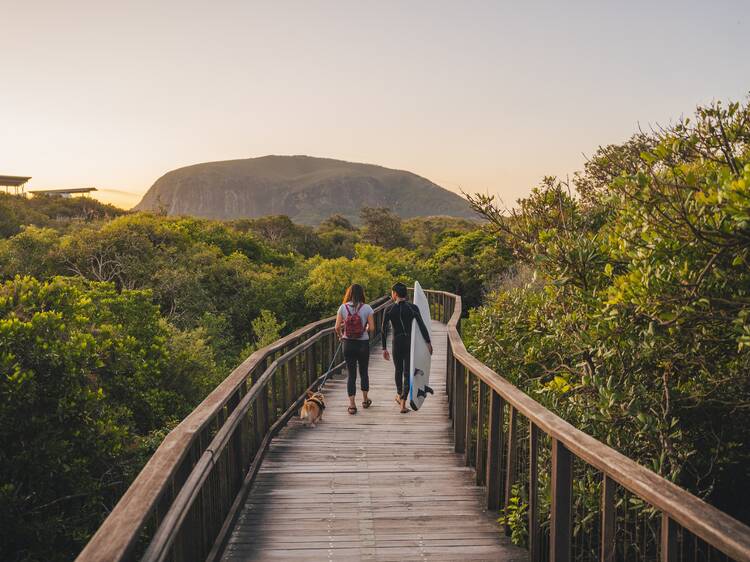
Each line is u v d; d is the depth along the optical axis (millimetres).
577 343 5035
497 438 4324
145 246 25812
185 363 13625
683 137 4211
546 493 4566
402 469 5289
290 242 59750
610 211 6238
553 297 5621
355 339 7473
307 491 4711
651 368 4680
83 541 7004
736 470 4918
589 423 4805
